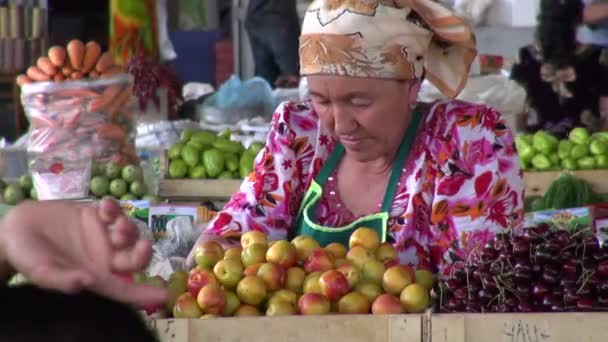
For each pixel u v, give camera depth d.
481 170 2.97
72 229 0.82
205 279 2.64
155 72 6.64
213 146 5.53
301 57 2.92
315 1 2.90
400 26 2.84
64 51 5.14
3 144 6.40
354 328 2.41
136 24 8.60
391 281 2.65
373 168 3.04
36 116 5.11
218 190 5.34
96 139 5.14
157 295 0.82
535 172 5.96
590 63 7.29
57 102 5.09
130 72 6.61
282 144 3.11
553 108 7.31
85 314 0.78
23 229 0.82
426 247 3.00
